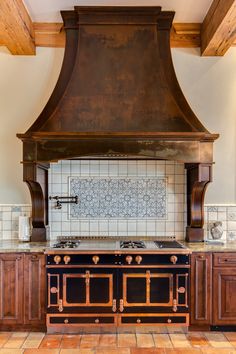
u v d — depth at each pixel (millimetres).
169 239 3936
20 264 3350
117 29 3631
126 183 3988
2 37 3504
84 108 3490
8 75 3947
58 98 3576
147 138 3369
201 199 3760
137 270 3316
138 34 3625
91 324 3303
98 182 3988
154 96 3527
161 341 3176
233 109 3971
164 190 3990
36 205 3734
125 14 3611
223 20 3137
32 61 3953
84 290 3303
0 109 3943
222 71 3979
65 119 3455
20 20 3305
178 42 3955
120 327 3346
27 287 3340
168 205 3986
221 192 3986
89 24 3625
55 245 3490
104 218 3973
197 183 3584
